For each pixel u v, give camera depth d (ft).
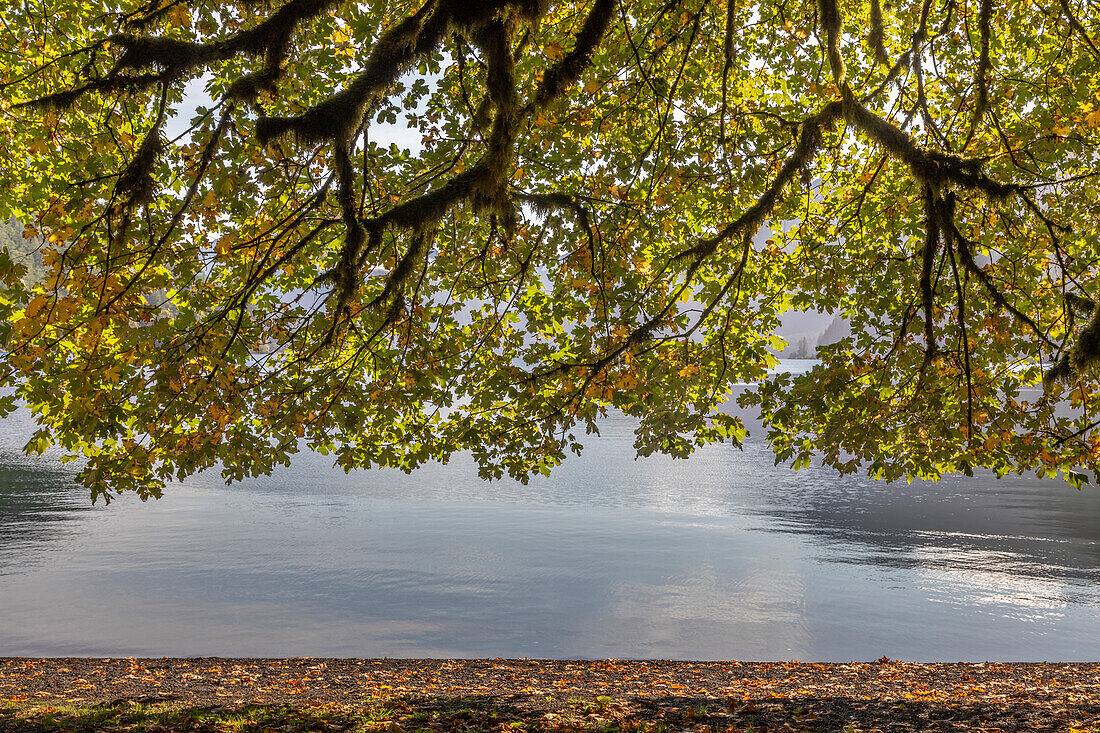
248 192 22.08
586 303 29.53
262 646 38.96
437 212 18.67
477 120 21.03
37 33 25.45
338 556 60.39
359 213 19.13
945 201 21.84
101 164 22.58
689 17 23.02
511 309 29.99
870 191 31.50
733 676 32.30
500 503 89.81
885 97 29.50
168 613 44.75
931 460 28.63
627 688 29.60
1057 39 28.81
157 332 20.02
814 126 22.59
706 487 106.11
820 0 21.47
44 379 22.40
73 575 53.72
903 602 48.16
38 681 30.32
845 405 27.96
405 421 29.81
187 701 26.84
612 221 27.50
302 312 25.34
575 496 96.99
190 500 91.20
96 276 17.60
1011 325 27.14
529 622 43.80
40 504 85.66
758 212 23.06
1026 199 21.30
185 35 23.93
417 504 88.84
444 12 17.01
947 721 22.99
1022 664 34.78
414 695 28.07
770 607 47.06
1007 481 113.80
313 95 26.76
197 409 21.77
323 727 22.34
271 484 107.34
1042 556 61.93
